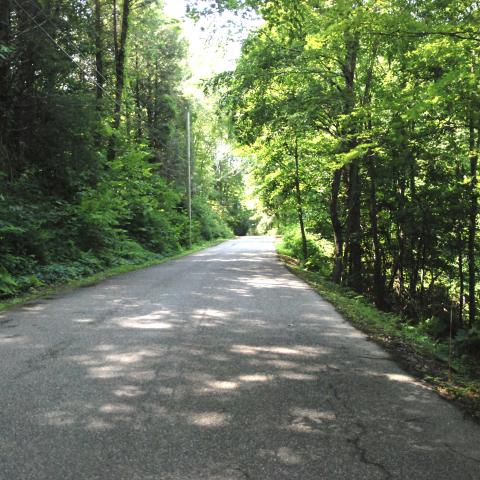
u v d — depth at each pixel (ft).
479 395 15.93
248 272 57.88
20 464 10.65
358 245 64.28
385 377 17.58
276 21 36.32
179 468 10.56
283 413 13.80
